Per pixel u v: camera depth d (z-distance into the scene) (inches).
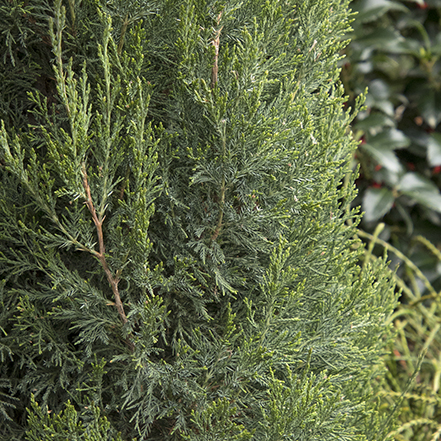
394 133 123.8
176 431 59.4
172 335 61.7
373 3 119.6
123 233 58.2
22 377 61.9
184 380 56.1
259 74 53.2
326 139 60.1
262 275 59.1
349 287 67.0
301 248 58.6
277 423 51.5
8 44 52.7
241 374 54.7
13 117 59.8
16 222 55.3
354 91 125.4
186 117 55.6
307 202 57.0
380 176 127.0
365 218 121.6
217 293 59.8
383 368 81.0
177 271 54.7
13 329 57.7
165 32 54.2
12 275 59.8
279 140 51.8
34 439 52.4
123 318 54.7
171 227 56.6
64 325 59.4
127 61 49.9
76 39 54.7
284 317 58.8
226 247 59.7
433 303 117.1
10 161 46.2
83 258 60.8
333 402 51.5
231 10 51.1
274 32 53.7
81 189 48.3
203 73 53.0
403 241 135.9
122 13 50.9
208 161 56.1
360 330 64.3
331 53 58.6
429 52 128.1
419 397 93.4
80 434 53.9
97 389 58.9
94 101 56.6
